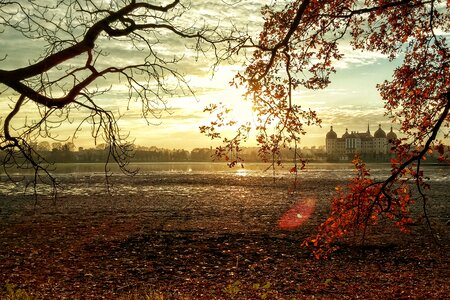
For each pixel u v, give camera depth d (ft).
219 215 92.38
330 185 177.78
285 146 26.78
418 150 24.59
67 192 149.28
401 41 29.60
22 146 24.44
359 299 37.96
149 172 329.93
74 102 24.40
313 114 26.45
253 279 45.85
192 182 203.41
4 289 40.75
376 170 335.06
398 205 26.53
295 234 69.97
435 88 27.09
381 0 27.91
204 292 40.93
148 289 42.11
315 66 29.27
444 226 74.74
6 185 181.78
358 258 54.29
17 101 24.17
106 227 76.95
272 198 128.47
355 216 27.43
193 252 58.49
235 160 27.09
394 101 29.86
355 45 32.27
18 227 76.59
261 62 28.02
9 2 23.75
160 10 25.58
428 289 40.83
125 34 24.97
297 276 46.75
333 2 26.78
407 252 56.85
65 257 55.36
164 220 85.20
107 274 47.80
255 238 67.00
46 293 40.50
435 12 27.04
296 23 25.34
